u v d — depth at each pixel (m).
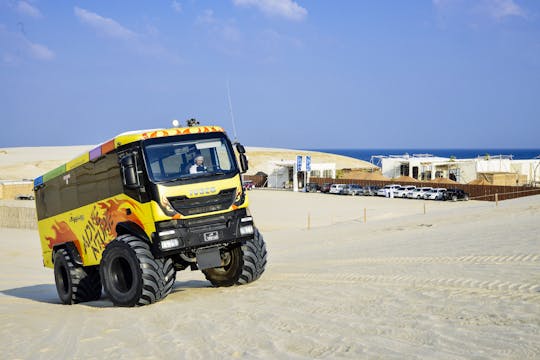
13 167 134.38
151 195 10.62
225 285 12.27
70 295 13.74
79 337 7.92
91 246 12.98
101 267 11.57
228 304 9.54
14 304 14.53
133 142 10.97
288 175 90.12
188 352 6.40
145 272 10.60
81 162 13.05
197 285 14.33
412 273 11.23
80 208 13.27
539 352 5.13
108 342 7.40
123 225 11.29
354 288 9.92
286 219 50.12
